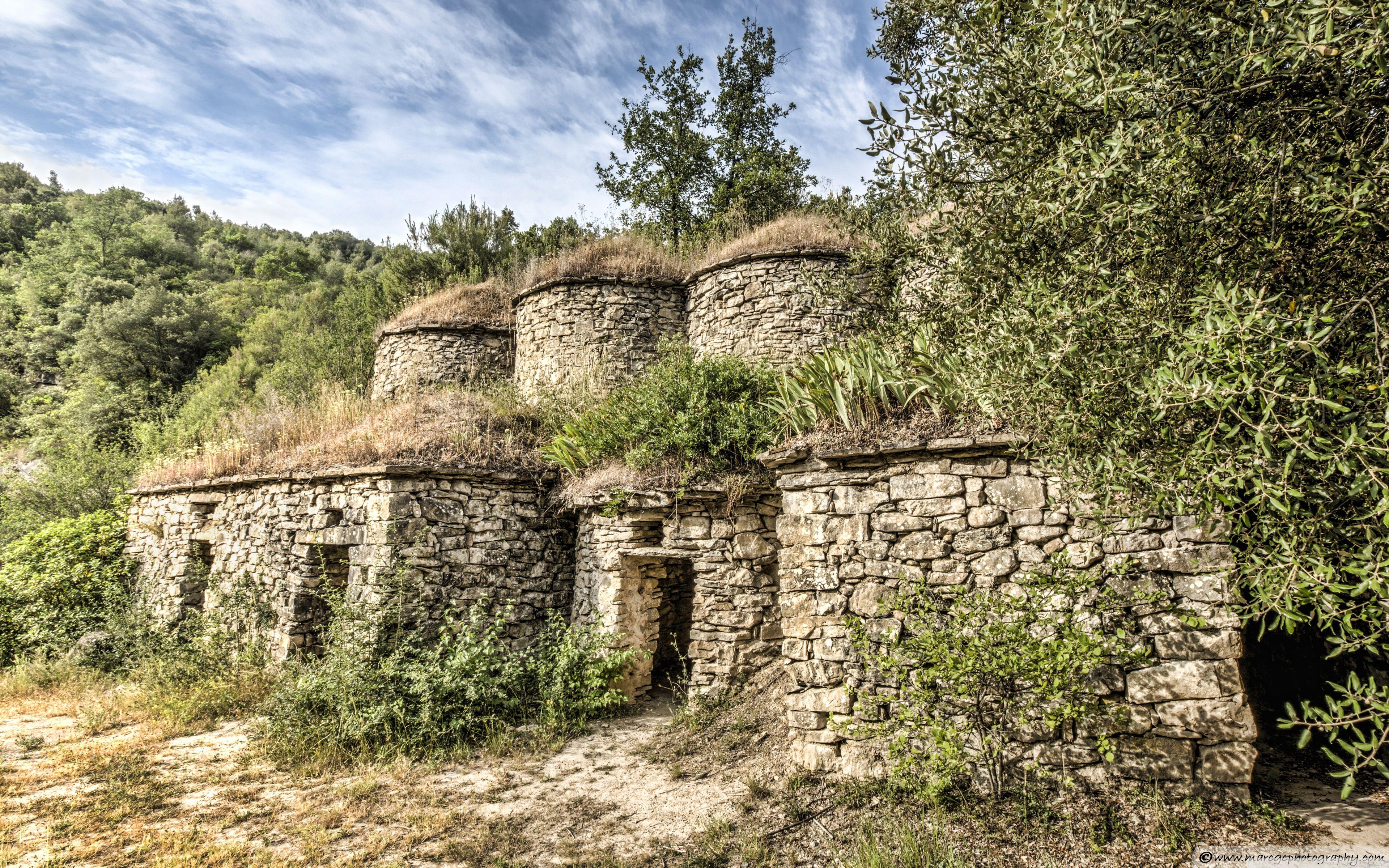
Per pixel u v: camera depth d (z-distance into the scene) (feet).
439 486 23.40
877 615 15.12
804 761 15.56
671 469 22.35
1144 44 7.56
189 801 15.42
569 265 40.19
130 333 77.61
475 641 20.57
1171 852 10.87
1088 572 12.97
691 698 20.61
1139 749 12.35
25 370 90.33
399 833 13.79
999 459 14.20
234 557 29.45
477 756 18.10
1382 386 5.74
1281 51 6.14
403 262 61.93
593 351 37.91
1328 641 6.65
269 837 13.65
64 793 15.81
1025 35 8.74
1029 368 8.11
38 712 22.94
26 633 30.42
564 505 25.09
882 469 15.53
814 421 17.17
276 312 83.10
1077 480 10.11
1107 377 7.39
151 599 33.32
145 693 23.56
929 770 13.32
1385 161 6.52
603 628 22.71
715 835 13.15
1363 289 7.06
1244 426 6.71
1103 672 12.78
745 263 35.27
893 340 14.92
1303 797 12.35
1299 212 7.17
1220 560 12.07
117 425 67.10
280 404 40.50
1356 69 6.34
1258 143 7.10
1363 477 5.67
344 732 18.25
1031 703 12.98
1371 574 6.03
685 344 29.63
